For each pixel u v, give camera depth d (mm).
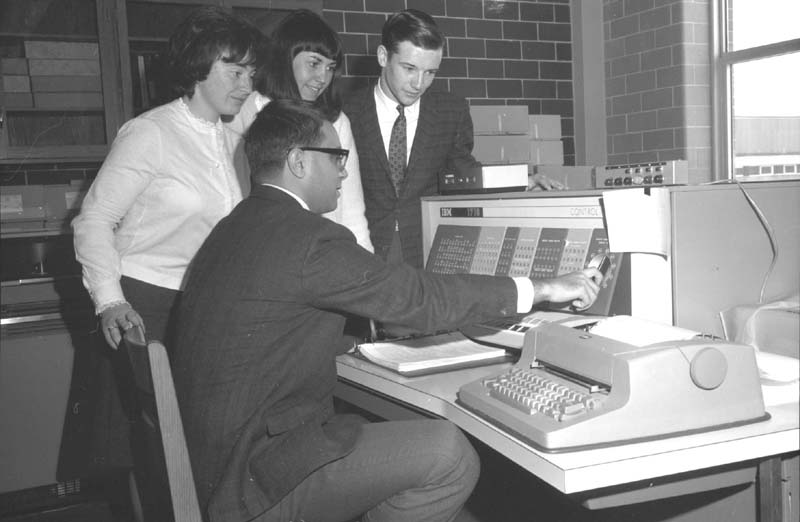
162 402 1322
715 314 1619
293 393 1453
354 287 1411
